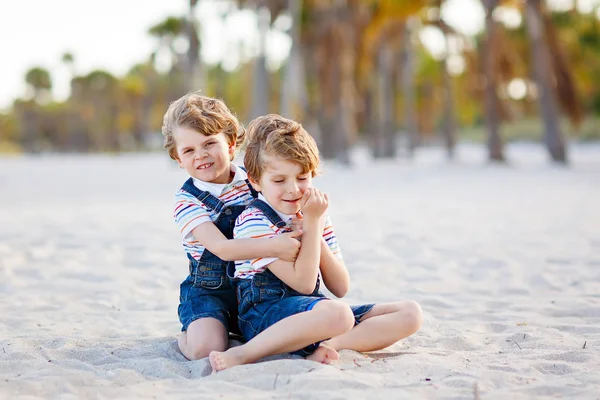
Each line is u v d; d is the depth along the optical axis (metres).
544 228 7.62
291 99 22.56
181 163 3.29
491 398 2.58
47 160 36.53
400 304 3.20
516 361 3.09
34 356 3.15
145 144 67.69
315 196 2.96
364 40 25.28
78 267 5.64
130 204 10.95
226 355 2.91
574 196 11.29
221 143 3.22
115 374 2.85
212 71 51.44
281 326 2.91
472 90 27.12
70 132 65.69
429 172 18.61
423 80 46.84
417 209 9.66
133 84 65.69
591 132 44.94
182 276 5.30
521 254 6.06
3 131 72.31
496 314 4.07
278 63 40.31
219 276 3.26
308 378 2.69
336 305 2.93
